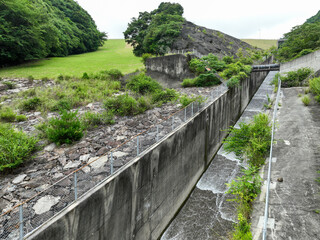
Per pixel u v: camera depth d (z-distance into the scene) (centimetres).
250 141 1307
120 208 780
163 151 1032
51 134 1102
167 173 1083
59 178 816
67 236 585
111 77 2628
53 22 4997
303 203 832
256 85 3650
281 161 1112
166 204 1093
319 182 920
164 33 3744
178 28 3897
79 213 614
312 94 2008
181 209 1234
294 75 2614
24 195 711
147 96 1872
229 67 2686
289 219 775
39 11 3988
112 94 2020
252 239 727
